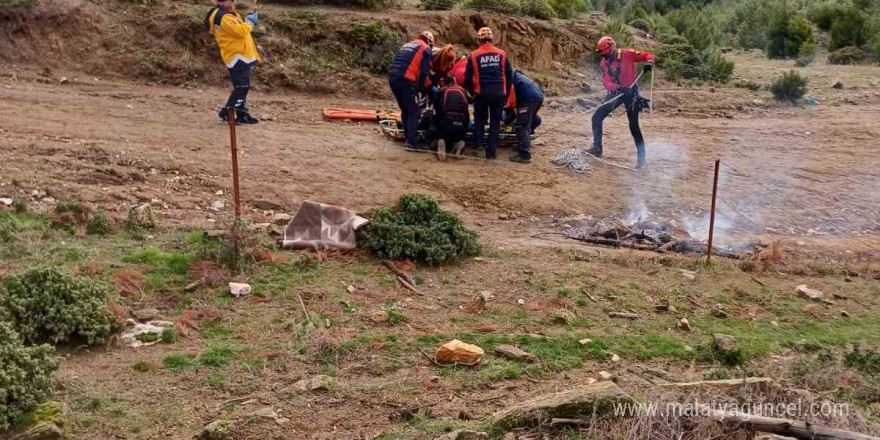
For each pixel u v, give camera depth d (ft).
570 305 23.44
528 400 17.24
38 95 39.68
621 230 30.86
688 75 63.82
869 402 19.66
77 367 17.97
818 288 27.45
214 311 20.94
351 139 39.14
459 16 58.54
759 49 87.76
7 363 15.71
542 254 27.63
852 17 82.53
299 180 32.42
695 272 27.37
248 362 18.70
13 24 44.75
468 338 20.77
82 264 22.54
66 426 15.47
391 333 20.74
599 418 16.39
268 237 25.94
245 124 39.88
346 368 18.84
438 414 17.08
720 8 112.16
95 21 47.37
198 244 24.91
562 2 73.31
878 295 27.35
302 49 50.98
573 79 59.41
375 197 31.60
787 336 23.25
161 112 40.06
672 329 22.88
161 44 47.67
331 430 16.31
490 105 37.27
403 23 56.13
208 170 32.12
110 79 45.19
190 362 18.49
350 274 24.14
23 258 22.70
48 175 29.01
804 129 49.11
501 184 34.88
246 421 16.19
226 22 38.32
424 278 24.58
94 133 34.78
